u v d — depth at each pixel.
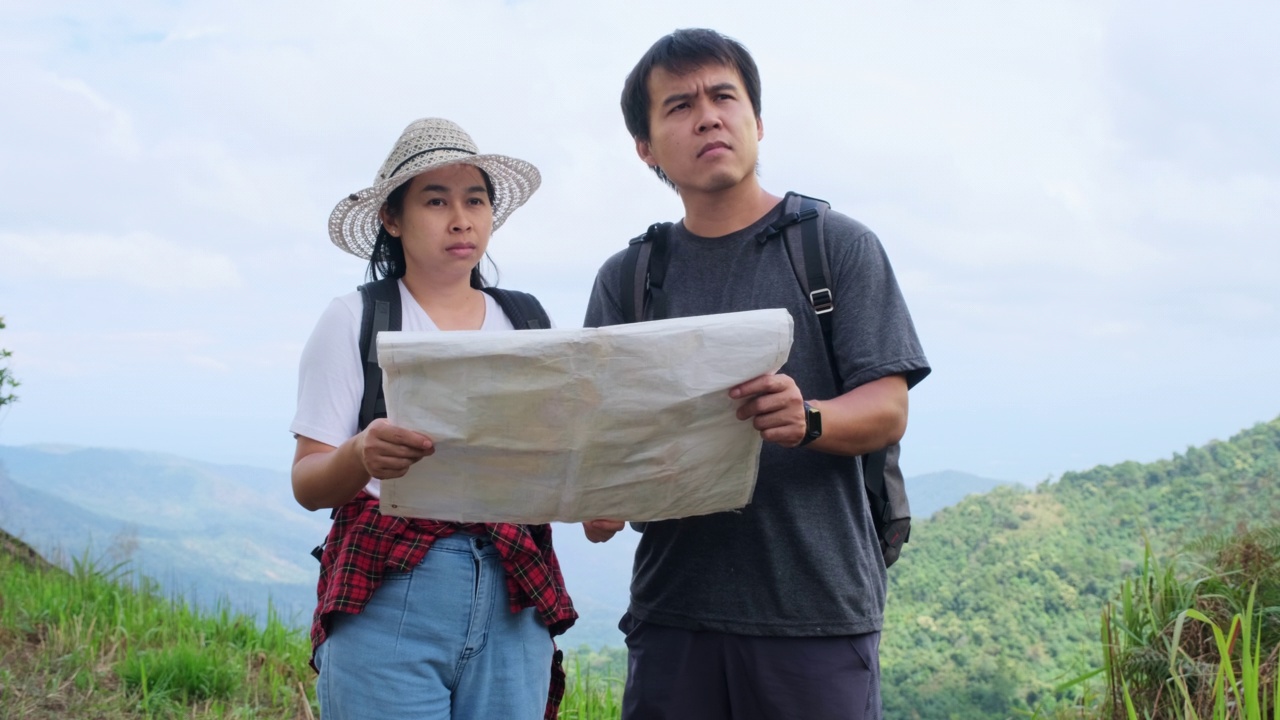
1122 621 3.75
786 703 2.41
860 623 2.45
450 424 1.92
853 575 2.46
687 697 2.54
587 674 4.88
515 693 2.29
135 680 4.96
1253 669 2.60
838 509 2.46
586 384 1.89
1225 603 3.54
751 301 2.53
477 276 2.66
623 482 2.04
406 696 2.15
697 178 2.53
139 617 6.08
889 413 2.31
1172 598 3.71
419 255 2.43
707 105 2.52
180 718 4.61
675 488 2.07
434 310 2.48
